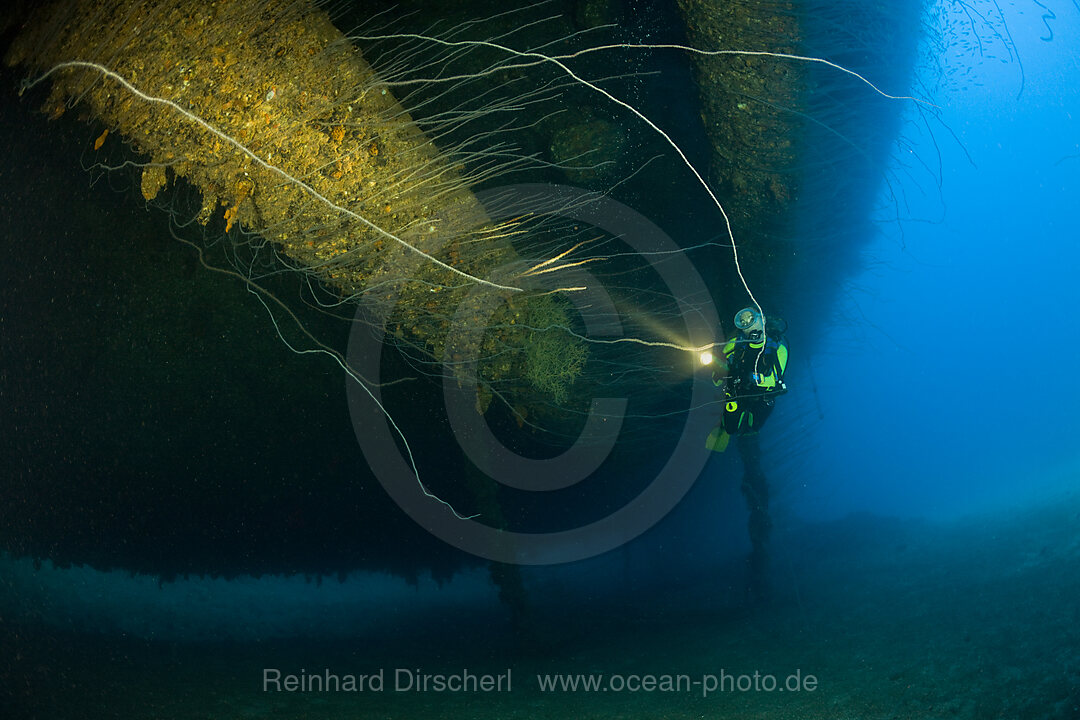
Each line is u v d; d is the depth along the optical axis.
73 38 5.16
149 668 6.15
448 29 5.31
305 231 5.48
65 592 7.71
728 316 7.68
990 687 4.46
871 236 7.86
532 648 7.73
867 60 5.81
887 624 6.34
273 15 4.94
